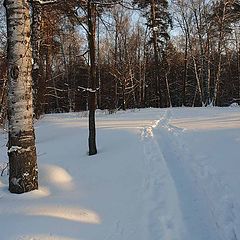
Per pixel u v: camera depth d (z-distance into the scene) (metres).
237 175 7.57
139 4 12.68
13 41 6.61
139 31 44.53
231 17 35.00
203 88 43.78
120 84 40.38
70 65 41.28
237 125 13.71
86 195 6.69
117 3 9.48
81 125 16.14
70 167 8.47
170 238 5.29
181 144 11.47
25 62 6.69
